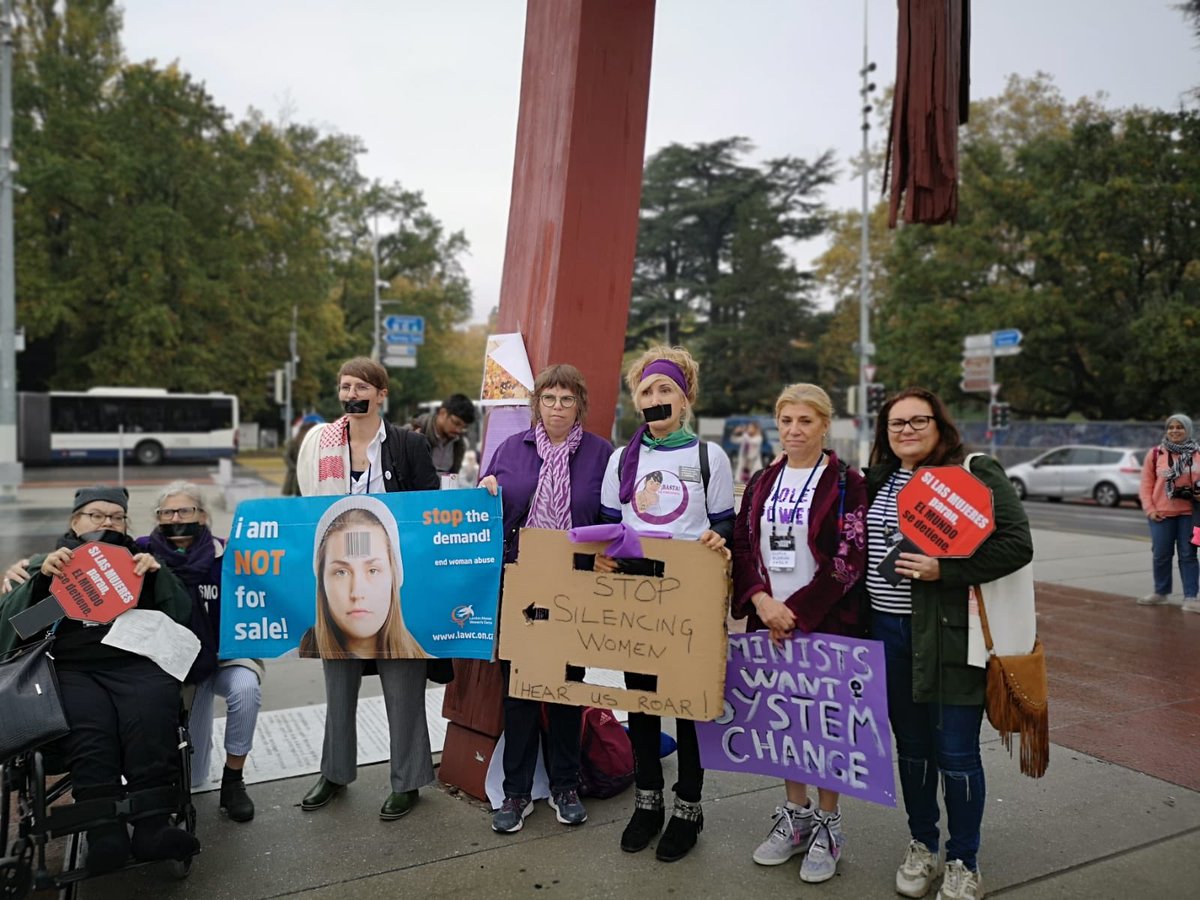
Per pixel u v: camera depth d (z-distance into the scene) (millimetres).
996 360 28531
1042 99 33781
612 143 3930
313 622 3352
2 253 16516
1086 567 9711
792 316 47312
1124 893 2795
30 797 2744
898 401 2848
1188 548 7324
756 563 2965
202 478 24469
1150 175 25203
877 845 3176
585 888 2861
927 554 2600
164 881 2916
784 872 2977
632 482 3119
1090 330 25922
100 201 31156
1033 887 2832
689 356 3223
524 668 3096
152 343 31703
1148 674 5371
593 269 3908
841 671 2820
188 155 33062
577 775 3404
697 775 3094
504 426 4012
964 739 2701
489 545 3352
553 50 4004
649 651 2959
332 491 3461
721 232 53375
